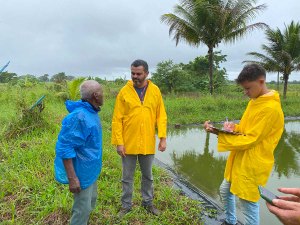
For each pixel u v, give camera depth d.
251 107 3.34
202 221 4.09
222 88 28.89
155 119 4.02
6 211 3.83
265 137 3.25
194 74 31.20
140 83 3.82
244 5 18.28
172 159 7.59
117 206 4.20
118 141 3.87
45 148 5.94
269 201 1.25
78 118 2.94
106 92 19.14
